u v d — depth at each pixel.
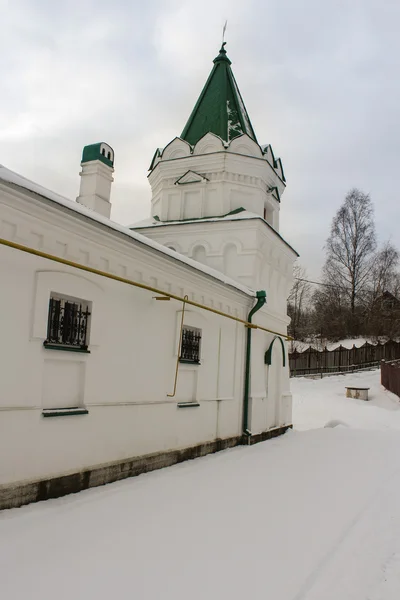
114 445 6.74
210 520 5.36
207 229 12.12
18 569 3.73
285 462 9.16
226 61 15.25
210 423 9.69
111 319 6.69
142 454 7.36
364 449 11.24
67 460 5.90
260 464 8.80
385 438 13.11
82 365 6.25
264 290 12.52
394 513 6.31
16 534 4.39
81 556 4.08
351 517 5.91
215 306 9.90
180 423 8.50
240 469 8.23
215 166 12.99
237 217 11.88
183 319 8.53
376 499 6.88
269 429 12.64
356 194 51.50
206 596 3.60
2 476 5.02
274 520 5.55
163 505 5.77
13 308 5.14
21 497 5.21
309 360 37.00
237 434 10.94
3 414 5.03
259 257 11.83
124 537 4.61
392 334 45.62
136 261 7.15
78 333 6.21
